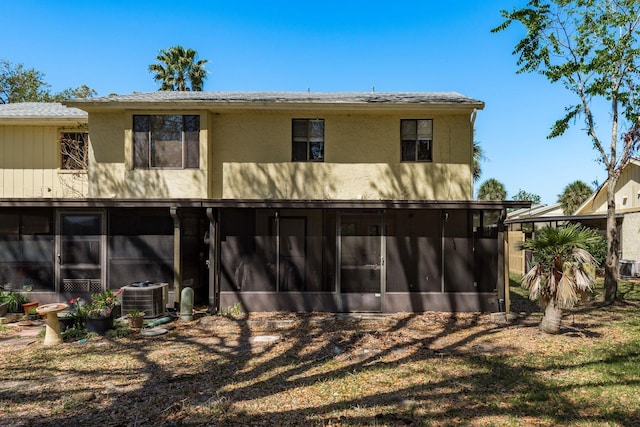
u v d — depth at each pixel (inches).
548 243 290.5
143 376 224.1
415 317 367.6
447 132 482.6
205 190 458.0
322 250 391.2
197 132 463.8
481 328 329.1
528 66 468.4
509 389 201.2
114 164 478.6
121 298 372.8
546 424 165.2
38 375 226.1
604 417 170.4
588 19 436.1
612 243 445.4
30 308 366.9
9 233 394.0
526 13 446.9
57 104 609.9
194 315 379.2
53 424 166.9
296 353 266.1
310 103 459.2
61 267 394.0
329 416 173.6
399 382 212.1
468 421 168.1
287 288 389.4
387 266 387.5
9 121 509.7
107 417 173.3
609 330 315.6
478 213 388.8
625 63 433.7
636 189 758.5
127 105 457.4
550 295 298.2
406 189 481.4
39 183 519.8
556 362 240.4
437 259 387.2
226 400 189.2
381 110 471.8
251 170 482.3
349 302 385.4
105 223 397.1
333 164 482.9
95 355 262.1
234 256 389.4
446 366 235.8
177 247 379.6
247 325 342.3
